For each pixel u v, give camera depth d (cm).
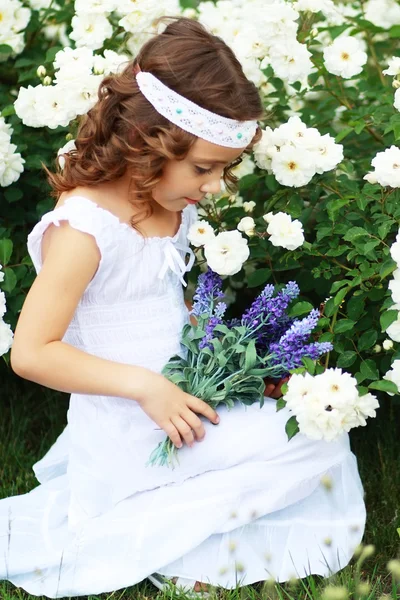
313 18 239
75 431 185
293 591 175
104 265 168
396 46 279
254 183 232
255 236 212
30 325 165
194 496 173
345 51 216
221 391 173
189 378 175
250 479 173
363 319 202
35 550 182
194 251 214
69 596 175
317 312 177
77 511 183
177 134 163
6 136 219
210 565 175
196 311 185
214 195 222
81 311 175
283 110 250
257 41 214
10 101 253
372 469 222
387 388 174
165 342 179
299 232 193
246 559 176
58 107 208
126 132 171
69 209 167
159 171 169
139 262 173
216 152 166
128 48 239
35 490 198
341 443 181
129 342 177
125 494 179
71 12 256
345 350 202
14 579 181
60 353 165
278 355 175
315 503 180
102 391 167
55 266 165
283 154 198
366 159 237
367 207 212
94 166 172
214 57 167
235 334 180
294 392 166
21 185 244
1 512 192
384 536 194
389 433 230
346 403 165
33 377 166
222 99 164
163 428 168
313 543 178
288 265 211
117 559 176
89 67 211
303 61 210
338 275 220
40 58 258
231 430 174
